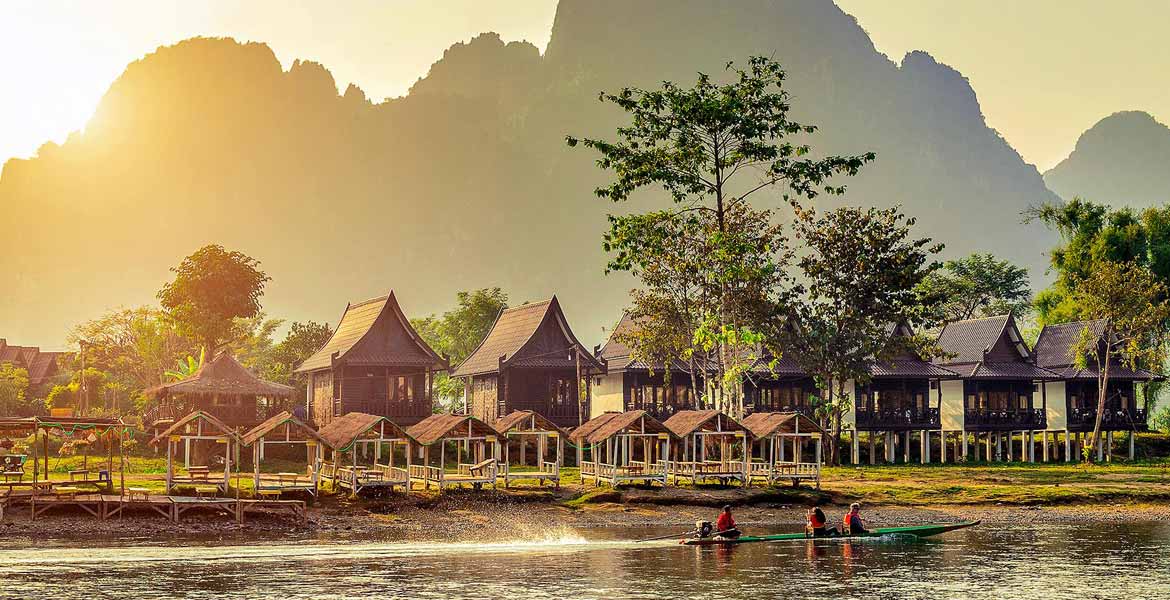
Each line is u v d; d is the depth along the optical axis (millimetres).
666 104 61875
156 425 77188
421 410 85438
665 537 50625
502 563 43594
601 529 53938
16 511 49844
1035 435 108625
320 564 42469
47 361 145500
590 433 67125
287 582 38906
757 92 61406
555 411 90688
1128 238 113000
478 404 97562
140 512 50594
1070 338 100938
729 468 65688
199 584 38219
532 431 65938
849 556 46562
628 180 62812
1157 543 50625
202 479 55031
